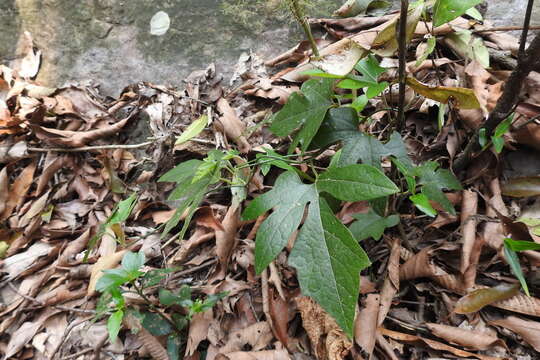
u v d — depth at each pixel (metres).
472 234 0.50
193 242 0.60
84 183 0.72
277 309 0.50
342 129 0.44
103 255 0.63
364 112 0.63
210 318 0.52
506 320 0.45
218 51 0.82
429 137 0.61
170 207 0.67
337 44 0.68
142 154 0.73
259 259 0.36
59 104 0.79
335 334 0.46
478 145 0.52
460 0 0.38
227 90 0.76
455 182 0.47
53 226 0.68
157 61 0.84
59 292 0.59
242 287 0.54
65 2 0.92
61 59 0.88
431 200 0.52
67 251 0.64
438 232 0.54
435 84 0.62
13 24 0.93
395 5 0.76
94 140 0.75
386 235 0.54
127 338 0.54
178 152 0.69
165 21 0.59
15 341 0.56
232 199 0.58
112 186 0.70
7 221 0.70
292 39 0.79
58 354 0.55
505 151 0.57
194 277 0.58
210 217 0.59
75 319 0.57
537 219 0.50
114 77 0.84
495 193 0.53
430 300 0.50
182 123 0.73
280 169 0.64
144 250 0.61
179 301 0.48
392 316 0.49
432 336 0.46
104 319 0.56
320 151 0.45
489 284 0.49
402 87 0.40
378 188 0.35
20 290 0.61
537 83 0.56
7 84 0.83
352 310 0.32
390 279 0.49
